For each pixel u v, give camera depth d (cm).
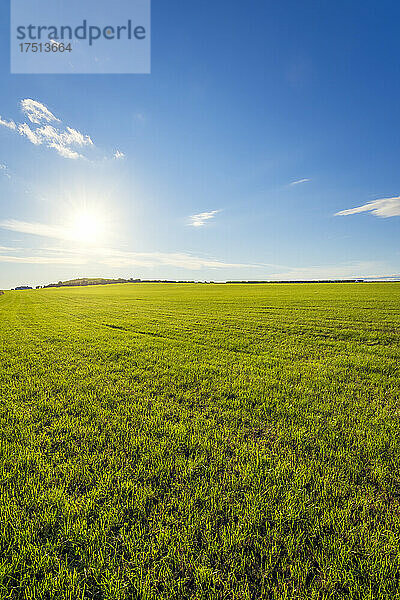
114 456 633
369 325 2458
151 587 352
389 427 758
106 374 1249
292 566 379
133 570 376
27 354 1644
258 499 496
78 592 346
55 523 446
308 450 665
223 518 460
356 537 420
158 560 389
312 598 343
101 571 373
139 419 817
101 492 511
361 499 497
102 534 427
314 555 398
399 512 474
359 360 1429
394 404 909
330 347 1777
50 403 932
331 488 528
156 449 657
